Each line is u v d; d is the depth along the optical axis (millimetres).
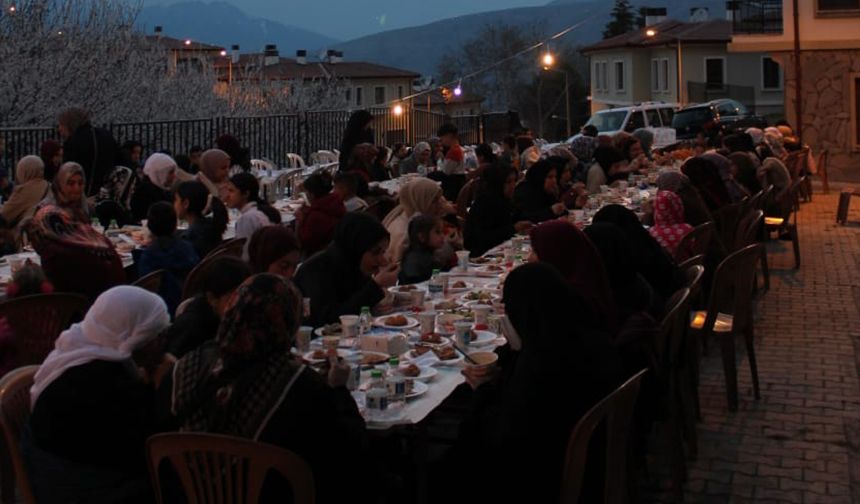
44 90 21016
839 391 7320
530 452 4082
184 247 7359
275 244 5402
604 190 12898
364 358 4969
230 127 19656
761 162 15148
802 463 5977
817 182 24375
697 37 49688
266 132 20797
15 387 4043
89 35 22906
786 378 7680
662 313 5875
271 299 3590
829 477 5754
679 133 28203
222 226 8281
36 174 9664
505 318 4766
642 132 18203
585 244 4957
